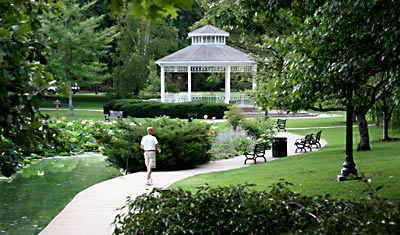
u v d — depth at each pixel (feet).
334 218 16.79
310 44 31.42
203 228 19.77
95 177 61.05
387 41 25.73
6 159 17.30
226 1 78.64
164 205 21.17
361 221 16.19
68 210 40.27
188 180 54.08
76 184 56.29
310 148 77.71
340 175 45.47
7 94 16.08
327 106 63.77
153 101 150.71
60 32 142.41
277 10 34.63
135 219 20.93
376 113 84.07
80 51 145.18
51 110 159.33
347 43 28.91
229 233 19.33
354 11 26.45
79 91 260.21
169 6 13.51
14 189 53.21
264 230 18.45
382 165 50.93
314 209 18.79
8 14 17.51
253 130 89.66
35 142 17.56
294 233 16.90
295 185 44.01
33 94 16.46
